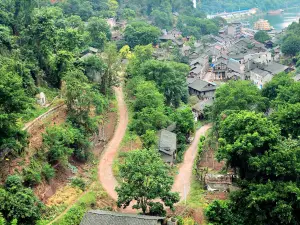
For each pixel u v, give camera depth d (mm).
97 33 108188
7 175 39500
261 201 39625
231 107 63125
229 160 45125
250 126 44281
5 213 34938
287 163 40938
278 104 60875
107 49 77188
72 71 59344
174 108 78188
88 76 69250
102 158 52656
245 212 41156
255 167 42469
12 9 72875
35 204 38438
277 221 39938
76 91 54031
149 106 66375
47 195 41844
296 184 41000
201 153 59906
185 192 48188
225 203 42500
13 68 54406
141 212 41219
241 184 43062
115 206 42906
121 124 63000
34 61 62938
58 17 97875
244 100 63156
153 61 79875
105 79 70562
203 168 54812
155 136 58625
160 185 38969
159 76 78375
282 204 38531
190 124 68312
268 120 51094
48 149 45469
